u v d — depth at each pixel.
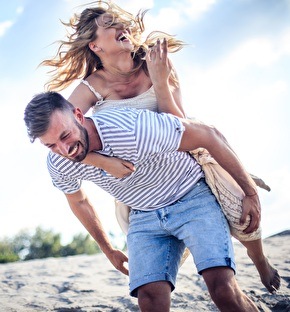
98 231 4.56
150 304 3.98
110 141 3.83
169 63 4.38
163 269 4.07
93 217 4.54
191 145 3.98
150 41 4.51
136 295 4.14
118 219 4.54
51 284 6.55
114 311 5.48
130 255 4.19
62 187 4.34
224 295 3.83
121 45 4.31
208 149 4.04
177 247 4.23
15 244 22.69
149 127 3.82
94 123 3.85
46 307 5.75
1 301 6.03
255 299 5.23
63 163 4.07
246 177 4.12
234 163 4.08
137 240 4.18
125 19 4.41
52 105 3.69
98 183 4.16
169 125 3.87
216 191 4.17
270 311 5.06
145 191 4.13
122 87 4.40
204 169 4.20
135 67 4.39
